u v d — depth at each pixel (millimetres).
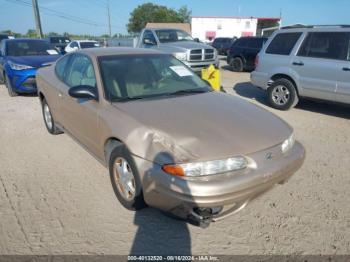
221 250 2473
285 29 6641
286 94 6664
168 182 2311
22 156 4234
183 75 3875
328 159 4137
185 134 2510
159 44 10438
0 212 2945
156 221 2811
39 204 3074
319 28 6004
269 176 2488
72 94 3189
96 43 21172
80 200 3141
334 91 5785
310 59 6090
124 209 2982
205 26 44406
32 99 7859
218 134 2557
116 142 2945
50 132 5125
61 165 3947
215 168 2305
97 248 2488
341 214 2926
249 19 44000
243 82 11055
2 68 8703
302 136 5062
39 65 7777
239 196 2352
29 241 2561
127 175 2834
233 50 14492
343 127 5555
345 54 5605
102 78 3291
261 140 2600
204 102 3242
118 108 3006
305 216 2893
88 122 3379
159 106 3045
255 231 2686
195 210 2461
